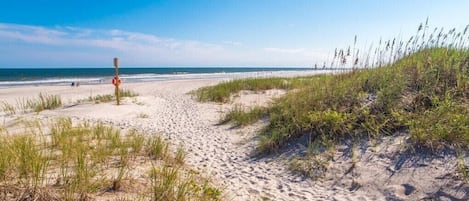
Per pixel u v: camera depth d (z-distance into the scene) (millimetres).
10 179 3227
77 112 10133
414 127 5059
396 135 5195
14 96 16703
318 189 4355
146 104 12523
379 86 6801
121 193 3289
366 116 5746
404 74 6820
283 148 5914
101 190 3293
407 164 4418
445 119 4961
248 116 8555
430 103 5688
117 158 4727
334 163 4965
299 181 4660
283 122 6871
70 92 18875
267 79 18719
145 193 3340
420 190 3871
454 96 5664
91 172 3729
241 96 14109
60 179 3346
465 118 4770
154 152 5285
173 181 3602
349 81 7570
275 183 4570
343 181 4473
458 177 3865
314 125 6090
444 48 7609
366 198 3975
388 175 4316
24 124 7855
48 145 5234
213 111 10984
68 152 4402
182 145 6449
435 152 4457
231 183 4465
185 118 9906
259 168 5246
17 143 4531
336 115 5922
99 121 8812
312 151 5438
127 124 8734
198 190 3674
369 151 5020
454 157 4242
